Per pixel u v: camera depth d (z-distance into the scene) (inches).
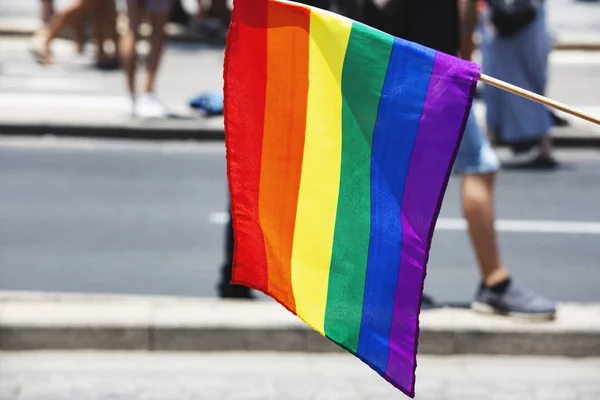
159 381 352.2
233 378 355.3
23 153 664.4
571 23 1277.1
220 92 783.1
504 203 587.8
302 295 231.8
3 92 802.2
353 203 221.6
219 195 585.0
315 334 372.2
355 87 216.7
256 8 223.0
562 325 374.9
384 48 213.3
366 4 369.7
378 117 215.2
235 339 371.9
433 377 358.9
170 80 871.7
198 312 377.4
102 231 517.7
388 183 215.5
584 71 996.6
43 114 722.2
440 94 208.4
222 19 1055.6
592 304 439.8
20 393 341.7
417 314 212.7
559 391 351.6
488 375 361.4
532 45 630.5
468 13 394.0
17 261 473.1
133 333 370.6
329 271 227.1
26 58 944.9
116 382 350.6
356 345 225.0
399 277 215.5
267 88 226.2
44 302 385.7
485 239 380.5
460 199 584.7
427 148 209.9
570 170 663.1
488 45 642.2
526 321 376.8
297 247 230.7
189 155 672.4
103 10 904.3
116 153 670.5
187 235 515.5
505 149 703.7
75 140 700.0
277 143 228.4
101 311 376.8
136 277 456.4
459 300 430.9
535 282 466.9
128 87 725.9
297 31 220.8
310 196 226.5
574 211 577.0
